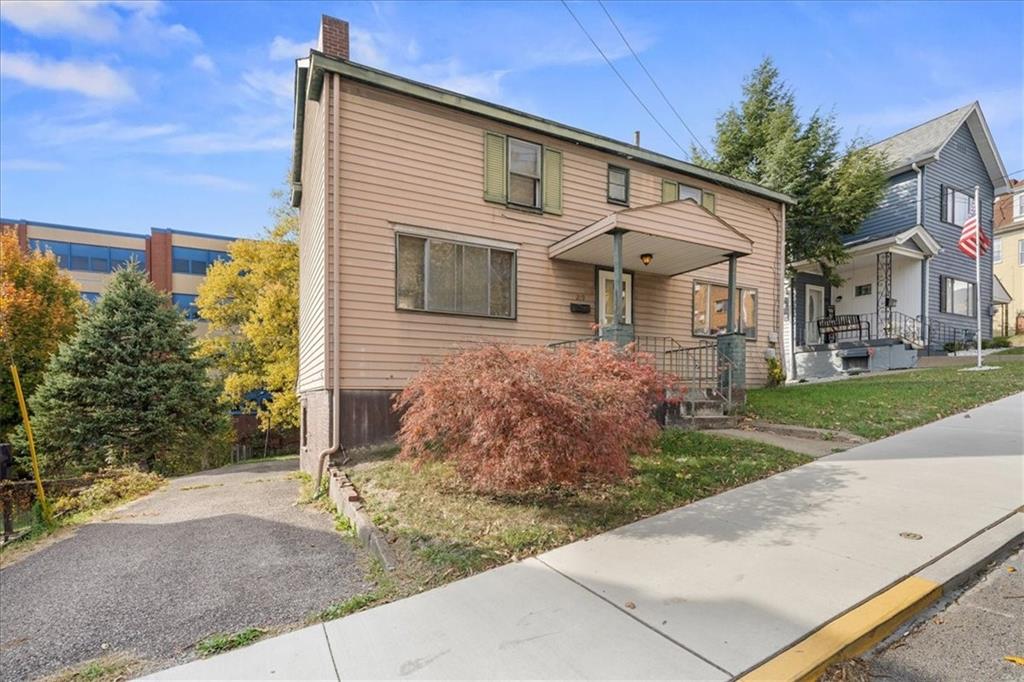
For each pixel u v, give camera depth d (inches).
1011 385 410.9
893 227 725.3
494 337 364.2
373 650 107.6
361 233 320.2
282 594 144.0
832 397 398.9
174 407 560.1
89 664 114.6
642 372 221.5
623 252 384.5
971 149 778.8
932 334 691.4
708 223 365.1
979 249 548.4
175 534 216.4
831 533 159.5
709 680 92.2
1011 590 128.7
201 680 101.5
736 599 120.6
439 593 132.3
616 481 218.4
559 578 136.9
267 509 257.1
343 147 317.1
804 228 660.1
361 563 164.7
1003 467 224.5
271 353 799.1
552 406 180.5
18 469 503.5
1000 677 94.2
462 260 355.6
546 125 386.3
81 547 211.6
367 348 317.7
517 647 105.3
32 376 625.3
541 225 391.2
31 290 660.1
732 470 233.0
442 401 198.5
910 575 130.3
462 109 354.3
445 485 223.8
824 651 99.3
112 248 1156.5
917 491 197.2
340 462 295.3
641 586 129.8
